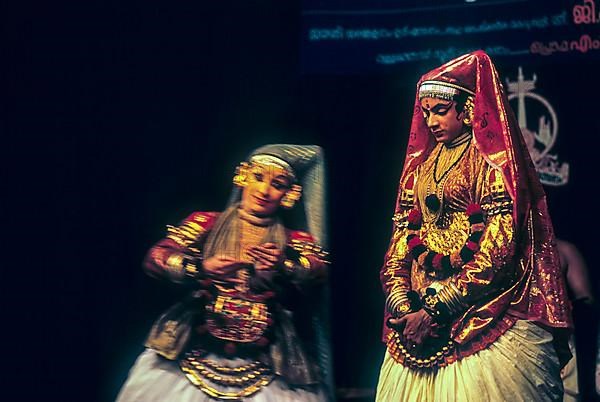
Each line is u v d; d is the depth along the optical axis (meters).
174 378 7.78
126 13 12.36
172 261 7.83
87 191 12.38
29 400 12.30
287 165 7.94
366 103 13.15
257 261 7.80
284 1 12.53
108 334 12.41
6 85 12.20
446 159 7.82
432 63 12.07
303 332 7.89
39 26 12.22
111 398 12.34
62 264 12.37
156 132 12.48
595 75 12.76
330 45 12.21
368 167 13.35
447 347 7.68
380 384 8.02
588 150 12.86
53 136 12.30
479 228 7.64
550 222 7.78
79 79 12.33
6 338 12.30
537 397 7.59
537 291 7.68
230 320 7.76
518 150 7.70
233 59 12.58
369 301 13.55
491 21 11.95
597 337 10.68
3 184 12.23
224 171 12.45
